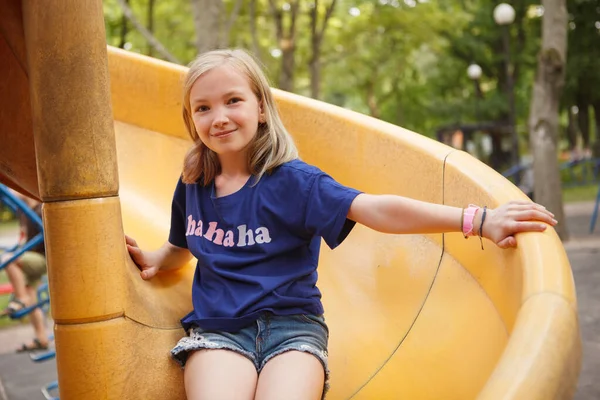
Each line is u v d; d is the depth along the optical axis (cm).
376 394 235
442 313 239
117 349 200
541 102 1145
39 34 191
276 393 189
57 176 194
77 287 195
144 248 291
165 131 354
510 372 147
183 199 237
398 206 199
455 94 3073
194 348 203
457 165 247
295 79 2138
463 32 2636
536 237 186
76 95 193
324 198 206
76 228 194
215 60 219
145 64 358
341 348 254
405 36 2108
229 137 214
